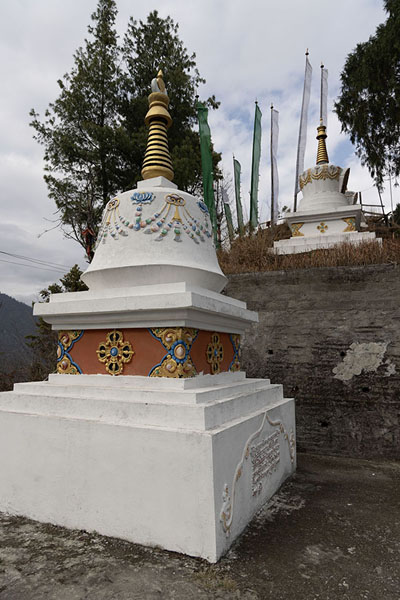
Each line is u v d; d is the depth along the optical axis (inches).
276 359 313.6
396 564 132.5
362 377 285.1
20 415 172.7
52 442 163.5
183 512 135.6
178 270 185.9
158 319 168.2
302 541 147.7
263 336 322.3
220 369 205.0
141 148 602.5
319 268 317.7
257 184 590.2
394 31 581.0
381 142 701.9
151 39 665.0
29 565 129.2
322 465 255.1
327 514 173.3
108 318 176.9
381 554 138.9
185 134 658.2
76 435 158.2
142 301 165.3
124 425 149.3
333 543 146.5
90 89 635.5
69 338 190.5
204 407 141.9
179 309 160.4
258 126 599.8
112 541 144.2
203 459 134.2
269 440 195.3
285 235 599.8
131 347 175.6
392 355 280.7
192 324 171.5
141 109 627.8
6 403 182.7
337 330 301.3
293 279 324.2
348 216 466.6
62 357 191.3
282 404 220.2
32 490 165.9
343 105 711.1
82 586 117.9
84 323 184.5
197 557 132.3
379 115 671.8
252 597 113.3
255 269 399.5
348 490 205.5
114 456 149.6
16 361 555.5
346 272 309.1
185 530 134.9
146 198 200.4
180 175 595.5
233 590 116.0
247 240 498.0
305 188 529.0
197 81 680.4
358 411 281.4
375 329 290.5
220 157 701.9
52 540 146.0
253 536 151.1
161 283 185.9
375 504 185.8
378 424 274.7
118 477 148.0
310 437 289.7
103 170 626.5
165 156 224.1
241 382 212.2
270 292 329.1
